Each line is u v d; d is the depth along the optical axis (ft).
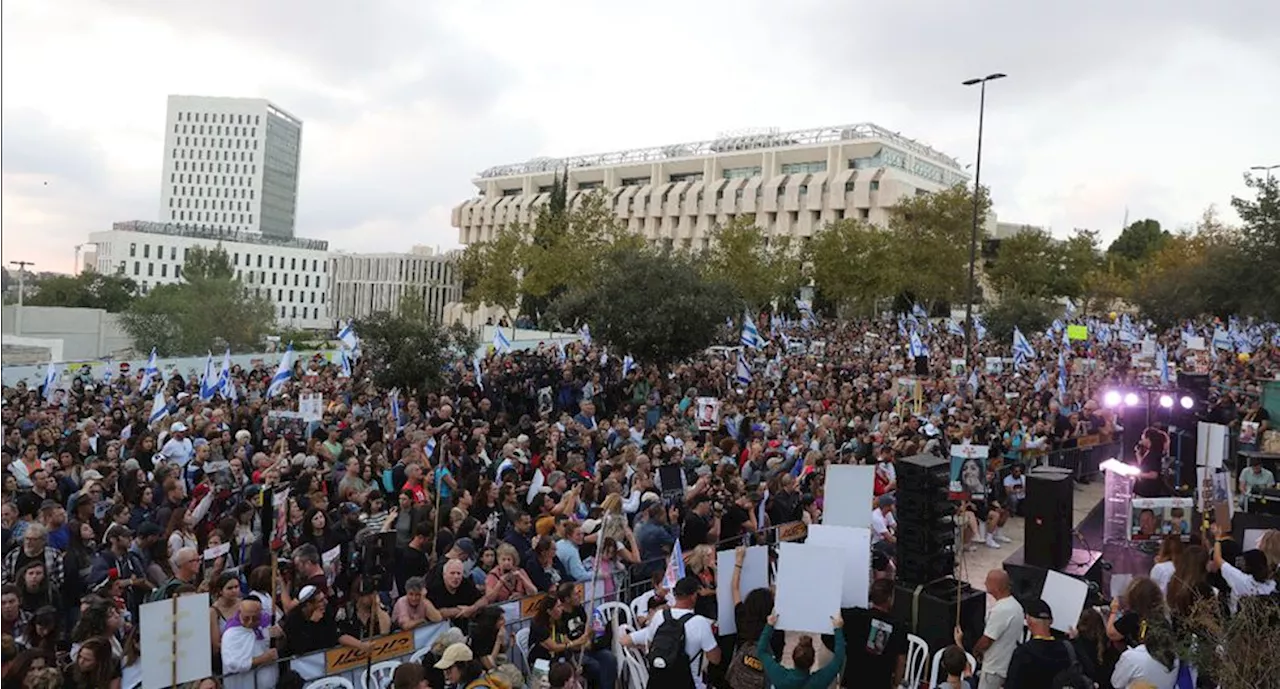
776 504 39.91
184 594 21.76
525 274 211.82
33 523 26.25
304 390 68.95
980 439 56.08
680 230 374.22
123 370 92.73
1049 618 23.07
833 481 30.94
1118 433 71.97
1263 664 21.48
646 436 58.03
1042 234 258.57
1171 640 22.80
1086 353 135.64
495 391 73.51
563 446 49.11
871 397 73.05
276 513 31.19
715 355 111.75
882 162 328.90
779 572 23.59
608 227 207.51
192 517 33.50
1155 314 188.85
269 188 646.74
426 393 75.51
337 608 25.48
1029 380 95.66
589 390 75.66
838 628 23.04
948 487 31.32
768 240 280.10
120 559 27.96
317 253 536.01
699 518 34.91
